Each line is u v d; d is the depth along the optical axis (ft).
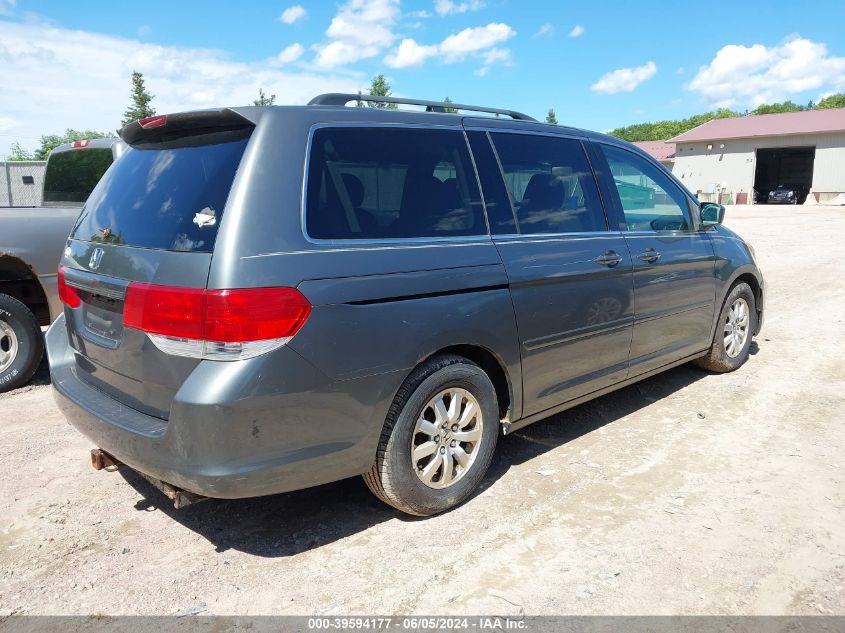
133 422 9.48
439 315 10.45
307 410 9.16
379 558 10.02
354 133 10.40
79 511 11.57
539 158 13.15
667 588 9.18
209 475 8.64
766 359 20.58
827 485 12.12
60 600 9.09
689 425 15.19
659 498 11.73
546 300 12.26
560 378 12.95
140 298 9.20
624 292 14.06
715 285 17.30
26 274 18.58
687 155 164.55
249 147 9.34
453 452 11.17
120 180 11.32
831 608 8.75
